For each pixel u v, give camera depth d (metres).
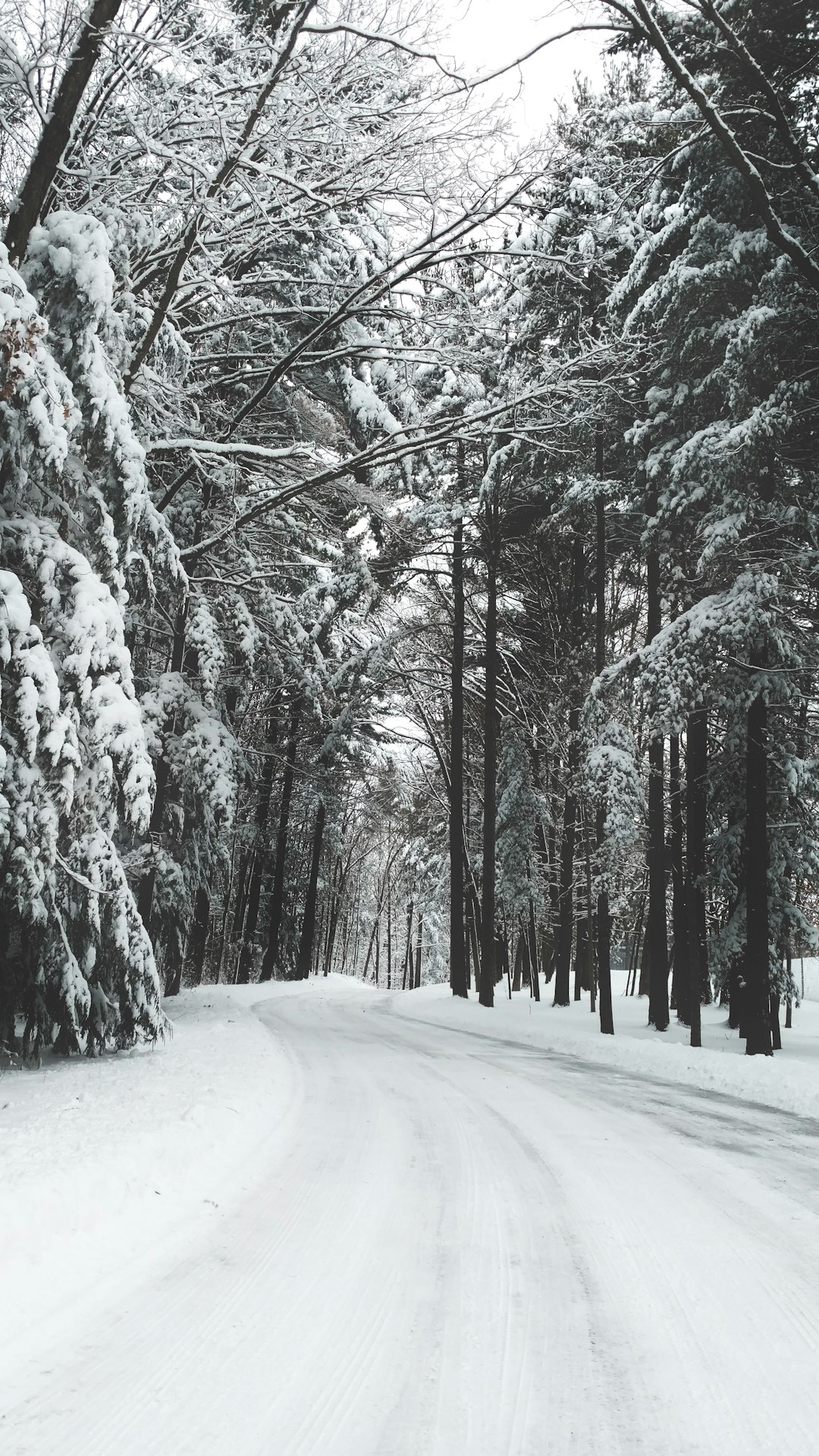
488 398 16.34
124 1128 6.46
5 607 8.36
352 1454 2.87
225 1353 3.53
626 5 11.62
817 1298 4.29
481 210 13.47
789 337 14.82
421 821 40.12
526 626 30.67
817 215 14.75
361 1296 4.13
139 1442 2.88
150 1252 4.55
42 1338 3.55
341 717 31.12
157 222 12.62
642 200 19.42
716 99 14.73
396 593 28.17
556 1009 26.11
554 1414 3.16
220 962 41.97
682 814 23.03
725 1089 11.83
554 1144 7.47
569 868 26.89
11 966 10.51
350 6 11.49
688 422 18.44
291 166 12.48
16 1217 4.31
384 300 14.88
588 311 19.48
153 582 11.90
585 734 20.16
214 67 10.69
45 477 9.40
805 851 18.86
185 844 17.41
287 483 15.89
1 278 7.87
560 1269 4.55
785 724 17.98
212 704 15.73
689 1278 4.50
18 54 9.96
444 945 63.78
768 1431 3.10
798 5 13.29
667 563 19.19
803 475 16.73
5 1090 8.51
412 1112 8.73
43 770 8.77
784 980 19.16
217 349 15.73
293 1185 5.92
